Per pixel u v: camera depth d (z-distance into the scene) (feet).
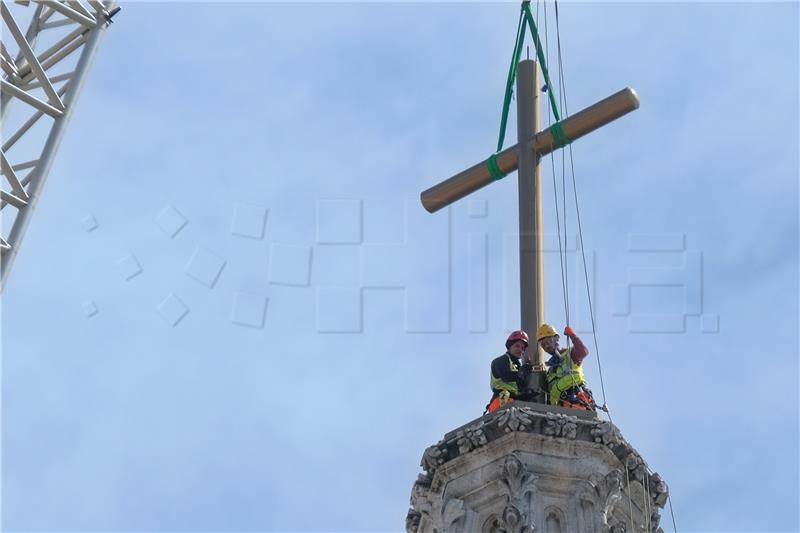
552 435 104.27
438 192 119.44
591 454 104.63
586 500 103.09
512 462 102.78
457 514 103.40
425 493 106.73
